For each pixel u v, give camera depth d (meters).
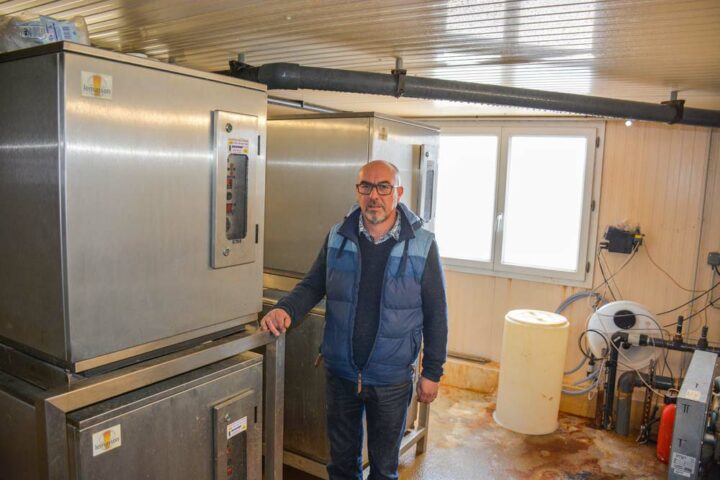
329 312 2.00
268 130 2.74
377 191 1.86
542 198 3.98
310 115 2.60
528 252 4.07
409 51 2.14
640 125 3.59
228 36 2.02
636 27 1.68
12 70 1.22
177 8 1.66
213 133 1.48
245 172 1.61
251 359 1.67
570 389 3.87
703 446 2.20
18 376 1.40
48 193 1.19
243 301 1.67
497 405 3.67
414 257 1.92
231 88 1.53
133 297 1.34
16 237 1.28
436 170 3.10
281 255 2.77
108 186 1.25
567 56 2.11
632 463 3.17
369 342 1.92
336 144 2.54
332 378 2.04
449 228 4.34
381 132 2.50
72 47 1.14
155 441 1.38
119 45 2.21
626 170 3.65
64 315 1.21
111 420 1.27
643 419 3.46
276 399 1.83
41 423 1.17
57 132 1.15
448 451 3.24
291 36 1.99
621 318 3.44
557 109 2.56
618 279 3.73
